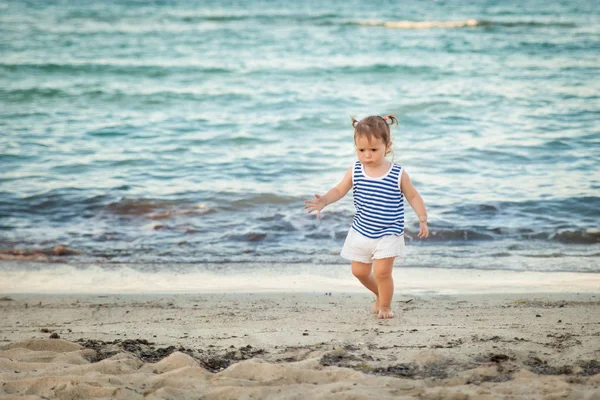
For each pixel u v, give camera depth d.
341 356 4.37
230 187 11.27
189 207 10.30
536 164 12.58
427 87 21.44
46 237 8.97
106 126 16.08
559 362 4.13
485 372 3.89
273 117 17.20
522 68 24.88
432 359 4.21
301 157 13.38
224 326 5.29
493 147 13.84
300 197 10.73
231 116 17.33
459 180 11.59
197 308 5.95
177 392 3.63
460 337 4.79
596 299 6.22
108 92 20.41
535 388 3.57
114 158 13.17
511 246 8.57
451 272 7.50
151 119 16.94
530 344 4.56
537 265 7.79
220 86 21.61
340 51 29.39
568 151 13.44
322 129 15.94
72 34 34.34
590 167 12.29
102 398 3.57
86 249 8.51
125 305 6.12
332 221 9.60
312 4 53.62
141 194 10.88
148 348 4.64
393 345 4.62
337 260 8.04
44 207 10.25
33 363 4.14
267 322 5.41
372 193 5.40
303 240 8.88
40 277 7.43
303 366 4.09
